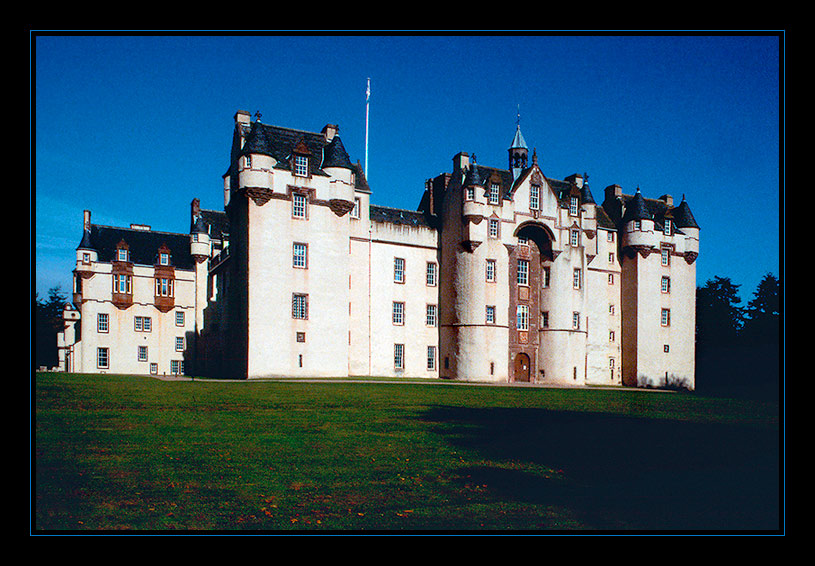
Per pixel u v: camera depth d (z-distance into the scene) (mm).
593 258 74062
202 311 78000
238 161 57469
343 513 11977
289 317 56906
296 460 16359
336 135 61406
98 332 76250
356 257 65312
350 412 26906
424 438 20203
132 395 32031
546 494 13469
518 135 75125
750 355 84688
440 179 72375
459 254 67312
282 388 40219
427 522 11461
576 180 78188
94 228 79938
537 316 70750
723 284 95312
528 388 53281
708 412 31266
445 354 68125
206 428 21266
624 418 26578
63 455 16234
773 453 17906
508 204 68000
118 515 11586
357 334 64500
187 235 84938
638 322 76938
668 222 80375
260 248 56062
